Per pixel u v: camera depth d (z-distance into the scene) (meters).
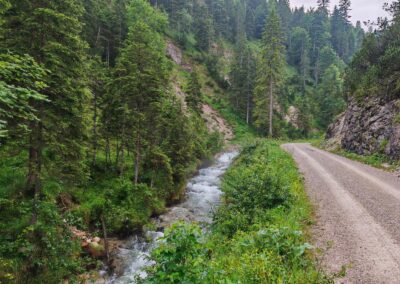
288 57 104.19
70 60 12.68
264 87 48.88
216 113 59.53
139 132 21.47
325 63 93.06
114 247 15.23
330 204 11.45
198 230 4.54
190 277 4.23
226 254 7.65
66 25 12.47
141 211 19.02
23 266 10.41
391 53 27.30
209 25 84.94
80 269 11.66
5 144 11.13
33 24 10.95
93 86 21.92
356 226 8.96
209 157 39.41
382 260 6.77
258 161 20.78
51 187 15.62
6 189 14.18
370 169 19.62
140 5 60.34
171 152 25.66
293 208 10.98
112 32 52.22
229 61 88.50
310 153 29.92
